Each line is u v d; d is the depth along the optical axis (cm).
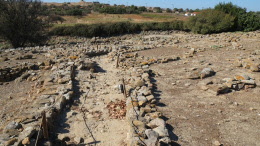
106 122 625
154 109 654
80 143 523
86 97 802
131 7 7275
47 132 495
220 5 3106
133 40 2895
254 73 1035
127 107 648
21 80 1033
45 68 1191
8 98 808
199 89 864
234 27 2878
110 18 4912
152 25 3747
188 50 1717
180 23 3800
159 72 1126
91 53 1614
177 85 921
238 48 1645
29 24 2283
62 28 3095
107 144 521
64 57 1409
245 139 532
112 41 2872
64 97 718
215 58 1385
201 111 679
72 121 624
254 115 648
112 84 942
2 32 2183
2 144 443
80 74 1094
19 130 508
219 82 890
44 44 2564
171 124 599
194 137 540
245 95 795
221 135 549
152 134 493
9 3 2202
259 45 1723
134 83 856
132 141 466
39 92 802
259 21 2764
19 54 1528
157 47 1892
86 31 3139
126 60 1356
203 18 2975
